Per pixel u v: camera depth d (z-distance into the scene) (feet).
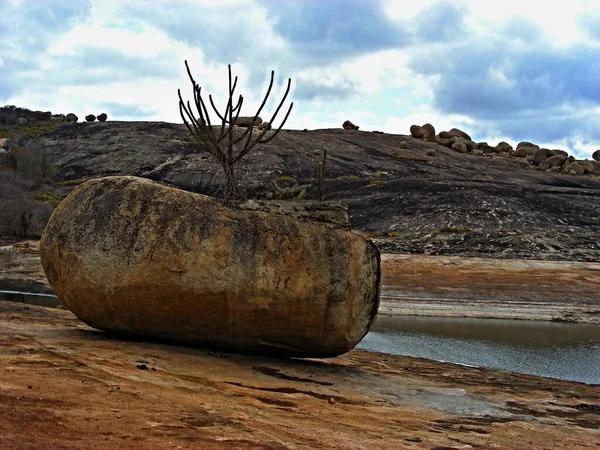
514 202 184.14
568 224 167.84
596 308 99.76
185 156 238.68
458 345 71.51
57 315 58.03
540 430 34.32
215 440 22.44
